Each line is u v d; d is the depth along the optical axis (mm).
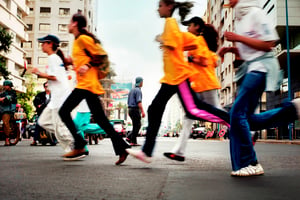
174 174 3600
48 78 5359
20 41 45219
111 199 2316
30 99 47031
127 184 2936
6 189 2654
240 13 3723
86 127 5336
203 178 3314
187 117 4488
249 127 3695
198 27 4754
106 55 4758
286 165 4656
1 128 16156
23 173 3600
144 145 4191
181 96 4145
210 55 4750
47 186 2809
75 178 3268
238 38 3514
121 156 4527
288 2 29328
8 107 10156
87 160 5141
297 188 2764
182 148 4516
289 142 19281
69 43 58594
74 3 59188
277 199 2328
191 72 4219
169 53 4172
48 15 58656
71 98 4777
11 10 40469
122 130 28906
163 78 4203
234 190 2662
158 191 2611
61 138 5395
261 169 3578
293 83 29469
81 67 4660
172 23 4145
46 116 5469
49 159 5285
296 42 30156
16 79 42156
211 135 36719
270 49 3547
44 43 5453
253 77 3562
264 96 34969
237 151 3500
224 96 48906
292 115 3633
